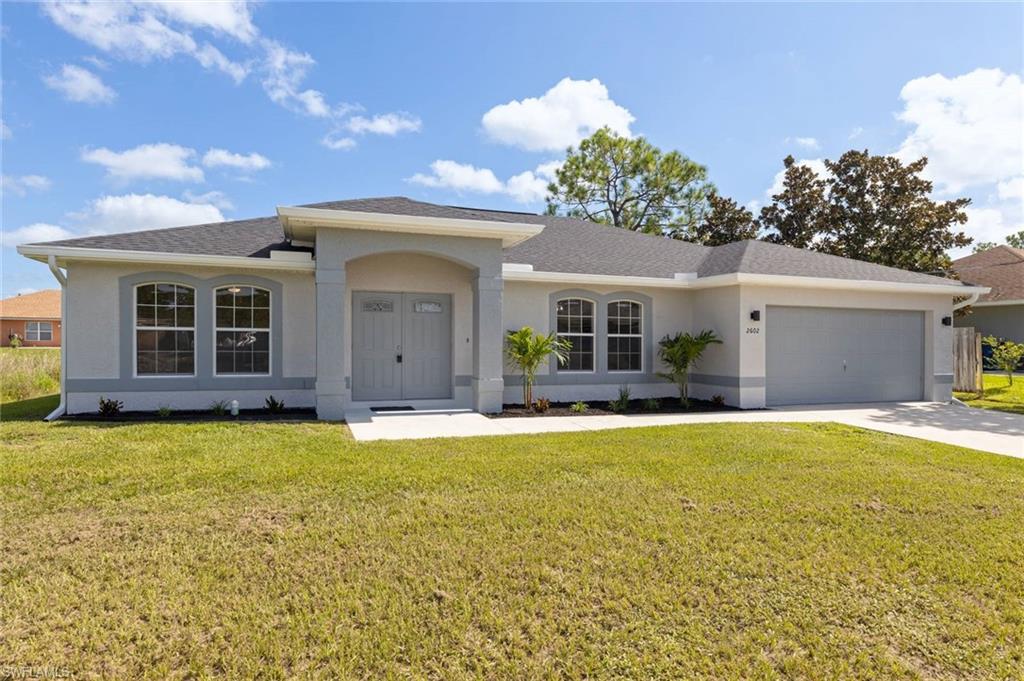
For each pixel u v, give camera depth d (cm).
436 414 1062
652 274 1341
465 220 1017
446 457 673
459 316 1213
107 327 1002
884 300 1352
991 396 1492
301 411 1062
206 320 1050
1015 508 512
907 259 2353
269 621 313
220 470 588
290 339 1098
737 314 1223
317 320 974
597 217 3344
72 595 337
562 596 345
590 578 367
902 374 1384
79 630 302
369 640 298
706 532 444
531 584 358
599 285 1291
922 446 793
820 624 320
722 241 2712
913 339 1398
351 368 1166
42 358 1842
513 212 1705
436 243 1048
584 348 1299
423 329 1211
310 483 551
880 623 322
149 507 478
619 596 346
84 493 509
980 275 2736
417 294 1207
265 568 374
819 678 274
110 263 1002
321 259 978
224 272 1059
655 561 392
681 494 537
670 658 288
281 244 1148
